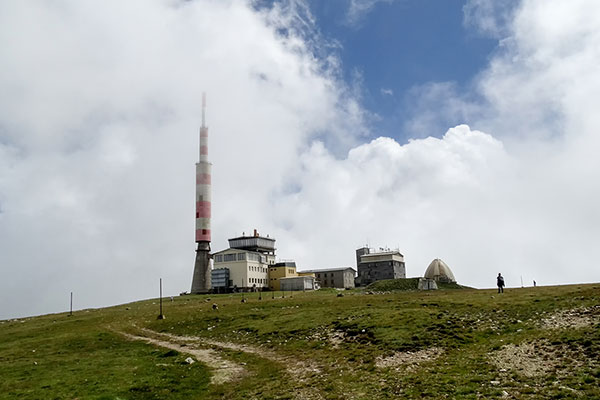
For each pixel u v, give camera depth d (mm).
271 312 68625
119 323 74750
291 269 168000
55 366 42469
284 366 37125
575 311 40531
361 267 177250
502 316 44188
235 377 34969
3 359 48688
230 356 44188
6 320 100938
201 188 163750
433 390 25172
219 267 156750
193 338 58312
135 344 55375
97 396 30109
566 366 26531
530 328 37781
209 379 34625
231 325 62344
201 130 167500
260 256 163250
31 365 43531
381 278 172875
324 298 82875
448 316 46125
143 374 36594
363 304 66812
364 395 25953
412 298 67375
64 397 30469
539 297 51219
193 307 88875
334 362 36219
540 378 25172
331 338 45156
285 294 118250
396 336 40438
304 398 26875
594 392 21859
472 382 25828
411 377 28484
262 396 28391
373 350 37781
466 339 37531
